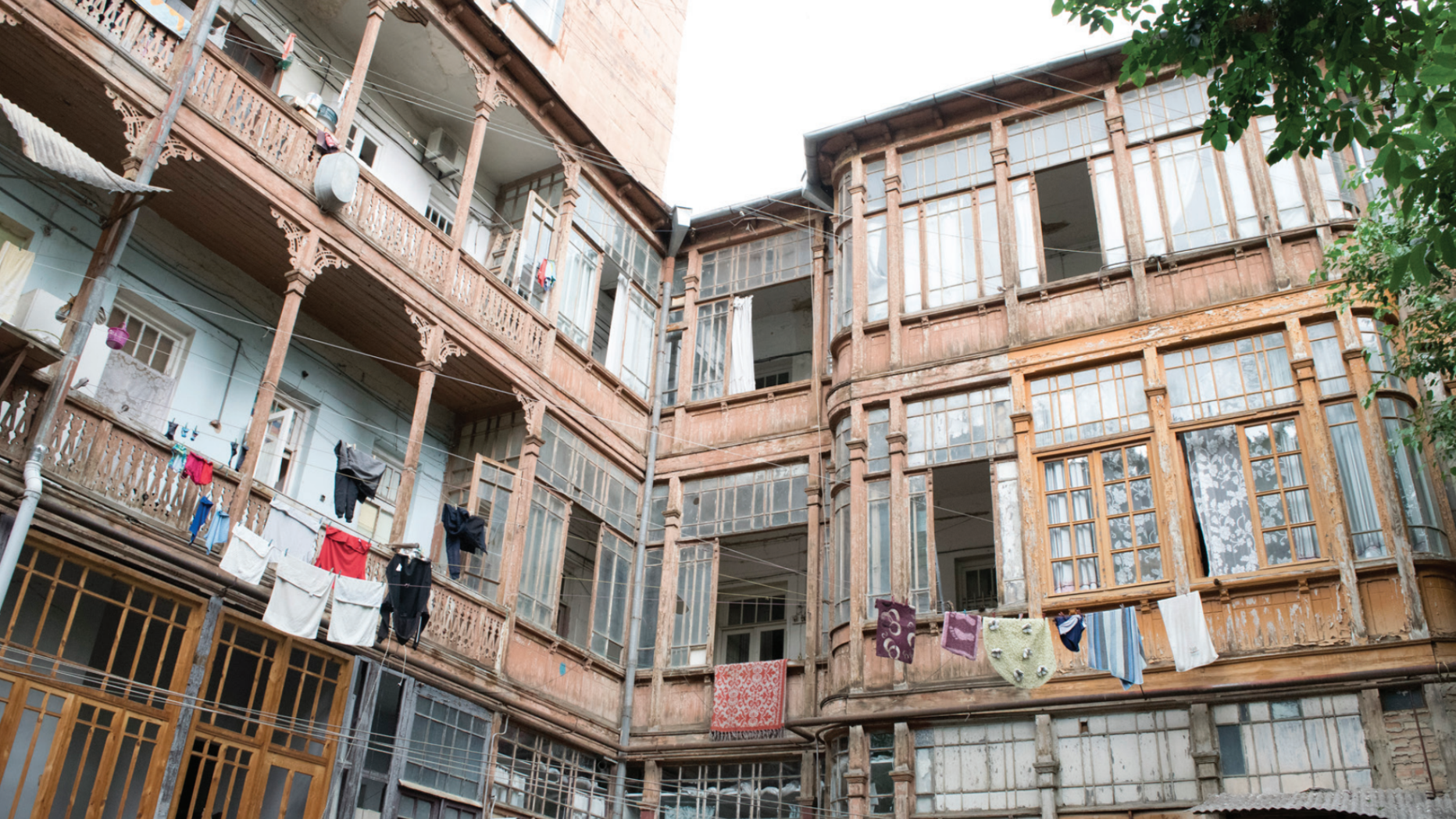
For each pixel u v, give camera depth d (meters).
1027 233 19.25
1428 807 11.74
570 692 19.39
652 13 29.03
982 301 18.91
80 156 12.54
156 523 13.49
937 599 17.17
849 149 21.48
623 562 21.61
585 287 22.16
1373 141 9.34
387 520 19.25
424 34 19.80
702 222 24.34
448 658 16.83
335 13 19.55
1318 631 14.62
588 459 21.22
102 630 13.81
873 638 17.41
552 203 22.20
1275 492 15.62
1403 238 14.10
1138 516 16.30
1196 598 15.06
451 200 22.19
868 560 18.03
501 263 21.53
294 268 15.81
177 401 16.22
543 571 19.44
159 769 13.10
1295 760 14.15
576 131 21.94
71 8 13.66
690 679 20.31
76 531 12.73
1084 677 15.59
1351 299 15.96
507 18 23.19
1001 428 17.89
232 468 15.52
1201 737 14.62
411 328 18.30
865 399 19.16
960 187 20.16
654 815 19.45
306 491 17.86
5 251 14.19
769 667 19.52
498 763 17.61
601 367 21.81
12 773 12.07
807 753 18.50
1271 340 16.55
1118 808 14.75
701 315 24.00
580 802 19.11
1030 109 19.98
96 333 15.27
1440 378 15.71
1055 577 16.53
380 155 20.69
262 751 14.42
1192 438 16.47
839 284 20.98
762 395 22.22
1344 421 15.56
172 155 14.52
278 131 16.20
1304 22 9.33
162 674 13.79
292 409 18.16
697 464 22.31
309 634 14.47
